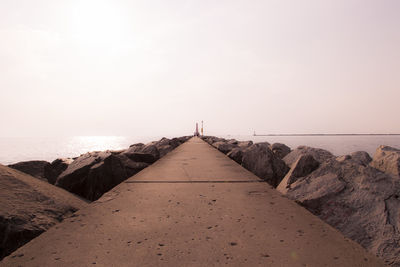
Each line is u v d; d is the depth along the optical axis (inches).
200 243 75.7
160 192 144.4
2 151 3641.7
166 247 73.0
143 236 81.1
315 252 69.8
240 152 346.3
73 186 177.9
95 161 189.3
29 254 68.7
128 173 254.4
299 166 148.7
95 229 87.1
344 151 2583.7
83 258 66.4
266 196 133.9
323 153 248.5
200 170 233.6
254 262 64.1
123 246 73.7
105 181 185.3
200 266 62.3
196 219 97.7
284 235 81.7
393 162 135.2
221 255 68.0
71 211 110.9
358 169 125.8
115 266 62.4
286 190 135.8
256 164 241.0
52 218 97.3
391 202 99.0
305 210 108.6
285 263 63.6
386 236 83.5
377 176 116.1
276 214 103.3
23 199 100.2
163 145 509.4
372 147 3213.6
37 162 220.8
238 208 112.0
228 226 89.9
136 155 299.3
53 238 79.4
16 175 121.7
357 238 87.4
